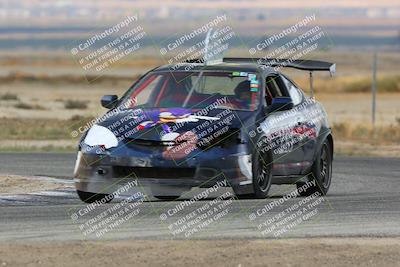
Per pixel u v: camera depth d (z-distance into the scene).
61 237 28.98
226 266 25.30
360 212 35.00
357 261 26.16
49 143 79.56
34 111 123.25
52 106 135.50
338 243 28.42
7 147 73.50
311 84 44.09
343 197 40.31
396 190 44.75
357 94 196.75
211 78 40.00
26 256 26.02
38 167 54.94
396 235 30.05
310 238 29.28
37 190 42.78
